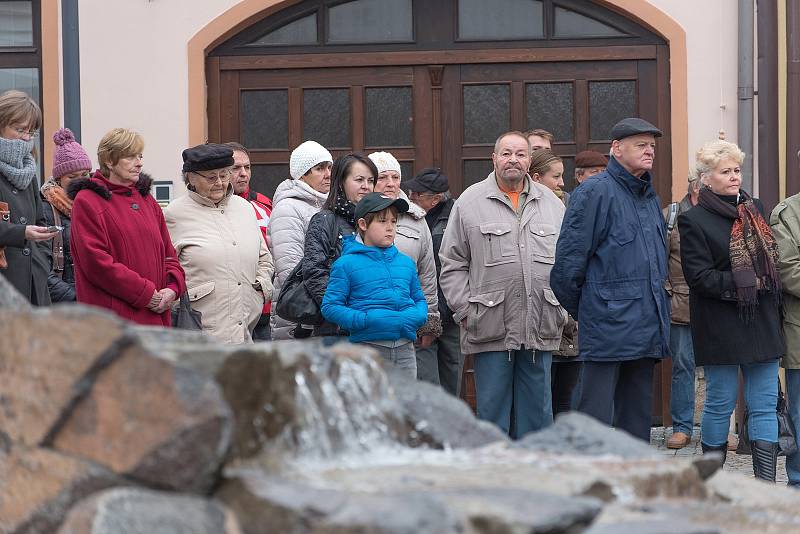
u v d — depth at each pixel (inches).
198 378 135.3
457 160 437.1
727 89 425.1
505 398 307.3
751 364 289.6
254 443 148.7
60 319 142.9
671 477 162.7
